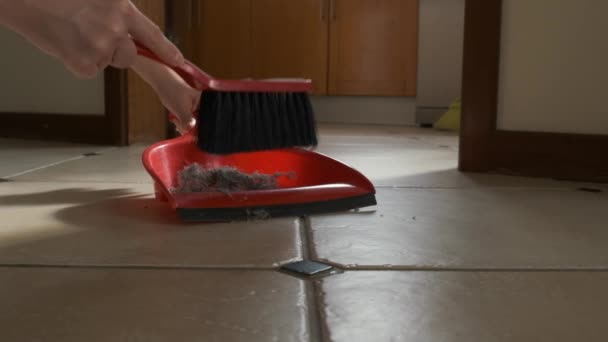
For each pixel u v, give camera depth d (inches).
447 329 19.6
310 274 24.9
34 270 25.5
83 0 23.9
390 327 19.7
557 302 22.3
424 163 66.0
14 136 91.6
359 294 22.8
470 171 58.9
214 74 150.1
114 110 81.3
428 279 24.7
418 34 139.5
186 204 34.6
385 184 50.6
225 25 148.1
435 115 141.3
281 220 35.6
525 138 55.6
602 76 52.4
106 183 49.0
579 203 42.2
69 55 24.0
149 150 40.6
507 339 18.9
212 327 19.5
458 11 137.1
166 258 27.4
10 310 20.9
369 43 141.8
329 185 39.2
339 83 144.6
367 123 145.3
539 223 35.6
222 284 23.8
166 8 93.2
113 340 18.5
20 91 90.6
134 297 22.3
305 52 145.2
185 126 43.4
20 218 35.5
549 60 54.7
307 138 45.4
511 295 23.0
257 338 18.7
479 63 57.4
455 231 33.3
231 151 40.5
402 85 141.8
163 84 40.0
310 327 19.6
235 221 35.2
